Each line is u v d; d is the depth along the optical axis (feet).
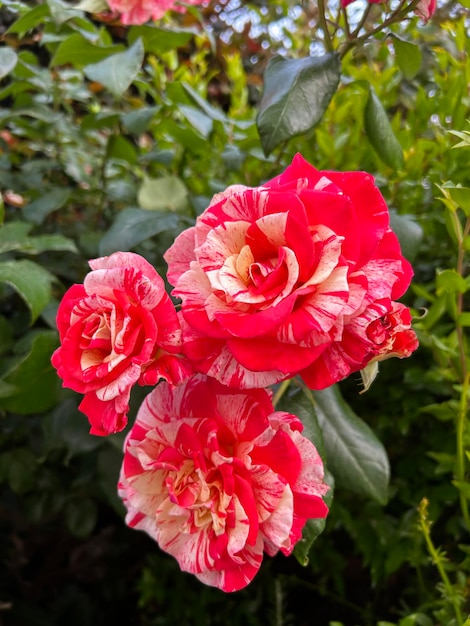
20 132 1.46
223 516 0.58
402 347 0.62
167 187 1.17
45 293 0.89
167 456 0.61
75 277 1.32
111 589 1.52
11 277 0.86
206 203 1.10
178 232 1.11
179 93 1.20
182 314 0.58
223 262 0.57
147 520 0.68
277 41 2.05
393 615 1.27
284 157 1.28
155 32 1.19
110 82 0.99
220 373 0.57
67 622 1.47
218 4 2.32
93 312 0.59
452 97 1.11
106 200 1.55
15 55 1.09
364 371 0.66
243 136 1.31
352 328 0.57
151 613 1.50
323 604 1.38
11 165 1.60
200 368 0.58
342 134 1.18
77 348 0.59
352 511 1.19
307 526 0.71
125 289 0.59
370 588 1.36
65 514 1.30
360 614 1.30
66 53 1.15
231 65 1.56
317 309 0.53
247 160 1.29
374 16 1.28
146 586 1.31
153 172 1.55
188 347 0.58
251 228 0.57
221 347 0.58
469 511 1.08
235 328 0.53
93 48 1.14
